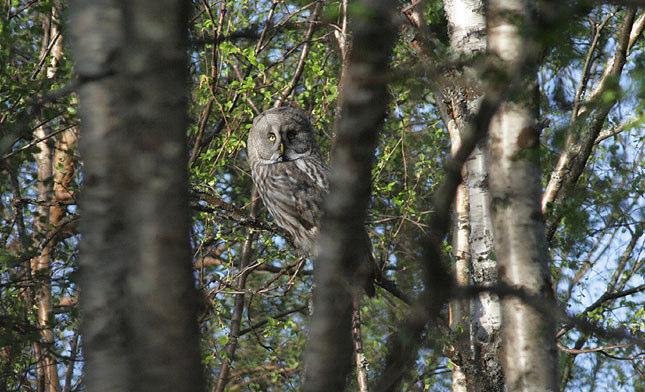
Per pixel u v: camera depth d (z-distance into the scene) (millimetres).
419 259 4305
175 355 3746
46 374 19438
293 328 18281
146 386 3723
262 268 19922
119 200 3793
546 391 8602
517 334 8703
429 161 16812
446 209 4176
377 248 16578
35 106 5160
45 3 16234
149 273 3760
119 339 3756
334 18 5699
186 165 3873
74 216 16312
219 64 19000
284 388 20422
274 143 16562
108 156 3809
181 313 3773
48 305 17734
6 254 15078
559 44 5062
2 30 15930
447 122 12445
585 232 12305
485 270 12836
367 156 4035
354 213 4066
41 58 17375
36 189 20938
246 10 17969
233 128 17859
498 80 5043
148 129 3809
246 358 20516
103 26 3840
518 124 8727
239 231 17719
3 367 15398
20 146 17188
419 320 4324
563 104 8508
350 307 4090
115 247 3779
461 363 12500
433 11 13781
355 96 3986
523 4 5199
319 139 19859
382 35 3939
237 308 18125
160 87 3826
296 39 18312
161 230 3773
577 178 12617
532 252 8758
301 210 15945
